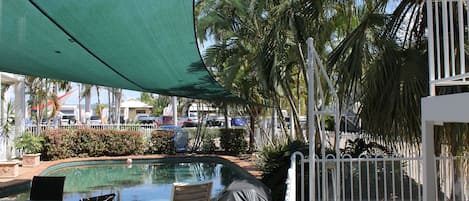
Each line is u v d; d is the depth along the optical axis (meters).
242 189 4.25
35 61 5.73
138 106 43.12
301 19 8.09
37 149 13.80
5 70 6.70
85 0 3.38
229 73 12.52
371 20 6.15
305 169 6.71
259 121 16.23
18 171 11.09
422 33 6.18
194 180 11.52
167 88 8.18
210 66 12.91
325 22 8.38
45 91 18.19
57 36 4.40
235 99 10.07
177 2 3.47
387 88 5.57
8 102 13.68
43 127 17.11
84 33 4.31
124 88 8.45
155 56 5.34
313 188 5.17
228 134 16.70
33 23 3.97
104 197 6.84
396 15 6.38
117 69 6.18
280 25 8.33
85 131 15.63
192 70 6.21
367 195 5.92
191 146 17.33
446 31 3.91
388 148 6.35
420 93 5.38
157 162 15.69
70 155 15.30
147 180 11.66
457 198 5.67
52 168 13.34
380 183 6.40
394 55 5.71
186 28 4.18
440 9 5.56
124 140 16.11
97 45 4.77
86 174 12.89
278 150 7.84
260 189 4.43
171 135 16.86
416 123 5.41
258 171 10.66
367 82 5.72
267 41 9.21
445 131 5.67
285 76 10.15
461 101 3.49
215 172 13.17
